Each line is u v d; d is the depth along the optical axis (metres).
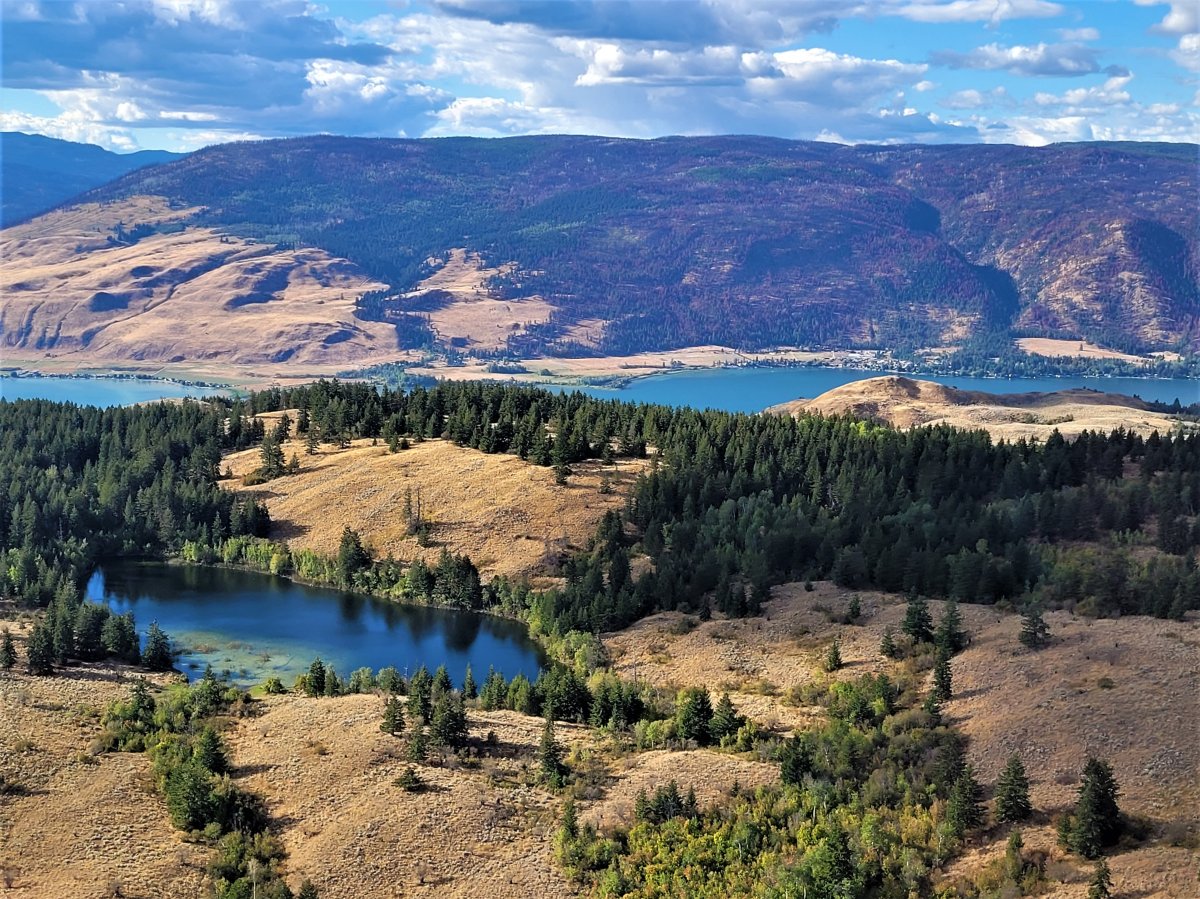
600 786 107.94
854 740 107.75
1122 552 158.12
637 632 159.88
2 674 133.75
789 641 146.00
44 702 125.75
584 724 127.38
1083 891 80.50
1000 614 138.88
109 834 98.81
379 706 126.25
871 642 139.25
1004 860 85.94
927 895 85.19
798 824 96.44
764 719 122.00
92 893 89.94
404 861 95.88
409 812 102.19
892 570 157.75
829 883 86.00
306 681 138.38
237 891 89.81
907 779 100.56
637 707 127.88
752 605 159.25
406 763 111.50
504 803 104.88
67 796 104.62
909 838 91.75
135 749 115.38
